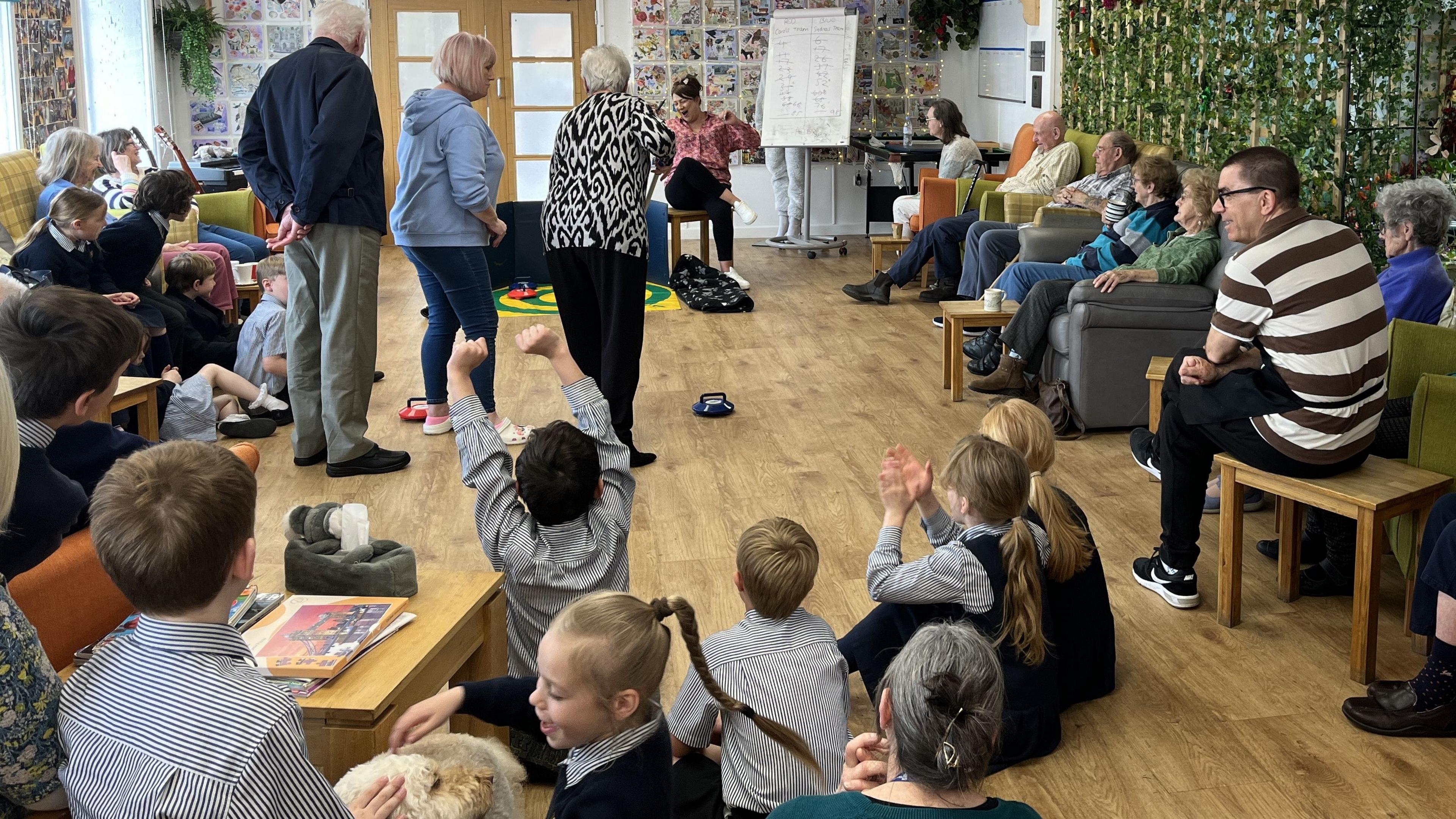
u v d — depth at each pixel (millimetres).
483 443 2674
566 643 1757
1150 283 5098
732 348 6738
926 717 1450
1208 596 3588
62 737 1515
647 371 6277
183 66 10180
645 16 10562
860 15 10688
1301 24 5672
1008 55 9945
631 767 1825
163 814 1416
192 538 1439
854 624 3387
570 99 10703
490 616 2561
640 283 4707
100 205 4984
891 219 11109
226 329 5992
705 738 2449
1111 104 7758
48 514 1975
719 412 5465
